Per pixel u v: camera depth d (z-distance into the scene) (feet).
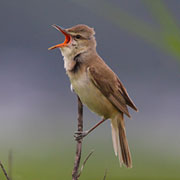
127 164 23.68
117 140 24.06
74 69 23.65
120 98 23.81
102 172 35.37
